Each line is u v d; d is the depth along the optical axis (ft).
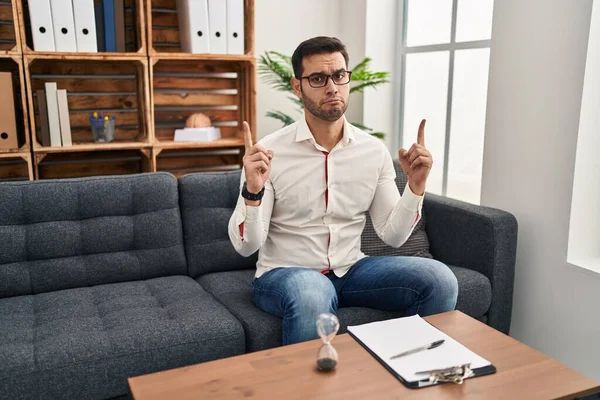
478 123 9.17
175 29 9.92
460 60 9.41
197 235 7.34
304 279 5.58
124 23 9.01
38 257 6.63
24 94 8.21
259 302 5.96
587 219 7.09
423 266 5.92
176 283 6.84
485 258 7.05
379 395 3.72
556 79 6.99
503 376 3.99
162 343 5.35
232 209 7.57
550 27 7.02
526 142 7.48
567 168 6.95
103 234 6.88
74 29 8.34
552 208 7.20
